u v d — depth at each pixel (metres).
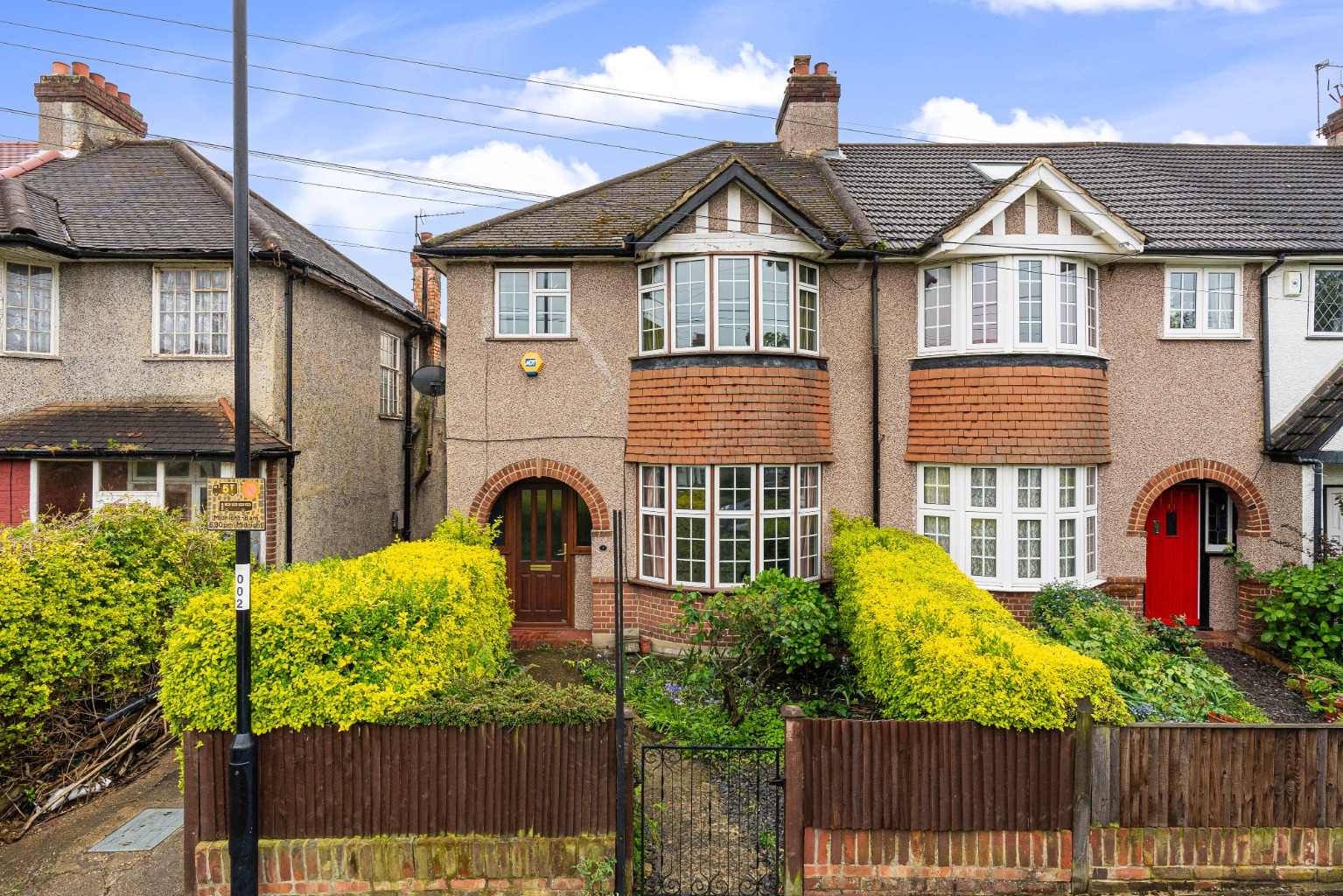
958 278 10.55
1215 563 11.42
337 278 12.54
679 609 8.97
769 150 14.47
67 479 10.41
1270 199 12.33
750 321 10.26
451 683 5.47
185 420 10.75
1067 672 5.18
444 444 18.52
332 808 5.12
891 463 11.07
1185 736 5.18
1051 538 10.34
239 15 5.29
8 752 6.56
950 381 10.56
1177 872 5.16
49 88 13.75
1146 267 11.05
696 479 10.36
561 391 11.06
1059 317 10.38
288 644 5.15
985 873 5.17
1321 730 5.19
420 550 8.21
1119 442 11.04
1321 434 10.15
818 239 10.15
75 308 11.18
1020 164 13.70
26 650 6.52
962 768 5.18
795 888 5.16
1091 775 5.18
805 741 5.20
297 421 11.73
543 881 5.09
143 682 7.63
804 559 10.70
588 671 9.30
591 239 10.73
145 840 6.02
